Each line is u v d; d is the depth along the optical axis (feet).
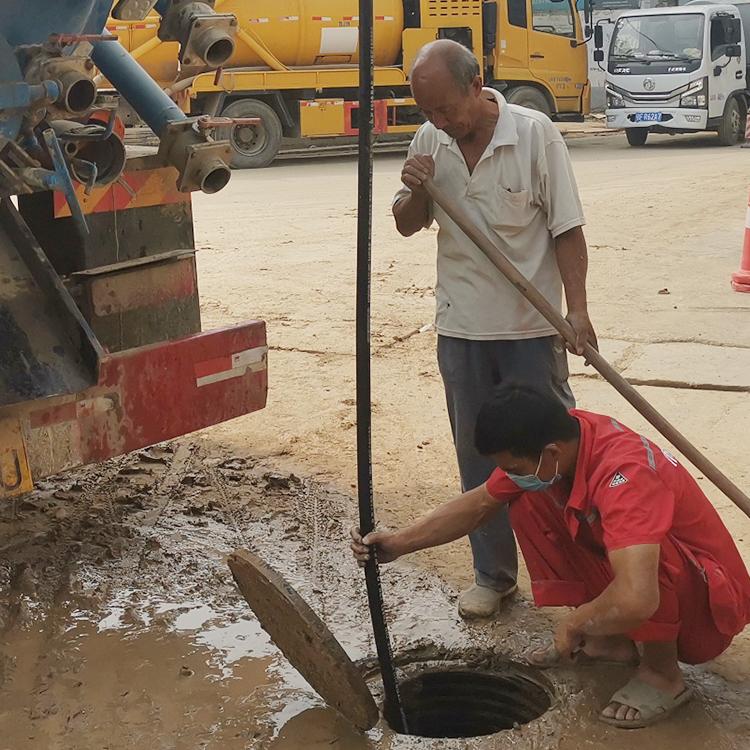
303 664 10.57
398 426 18.66
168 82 13.78
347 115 59.11
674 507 9.71
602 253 32.09
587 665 11.40
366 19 9.24
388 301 27.20
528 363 11.78
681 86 63.93
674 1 82.48
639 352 22.15
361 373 10.14
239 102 57.21
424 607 12.79
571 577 10.89
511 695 11.91
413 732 12.07
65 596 13.21
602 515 9.61
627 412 18.76
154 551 14.37
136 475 16.81
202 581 13.61
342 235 36.11
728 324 23.97
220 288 28.66
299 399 20.10
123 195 13.44
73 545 14.48
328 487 16.24
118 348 13.73
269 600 10.28
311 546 14.44
